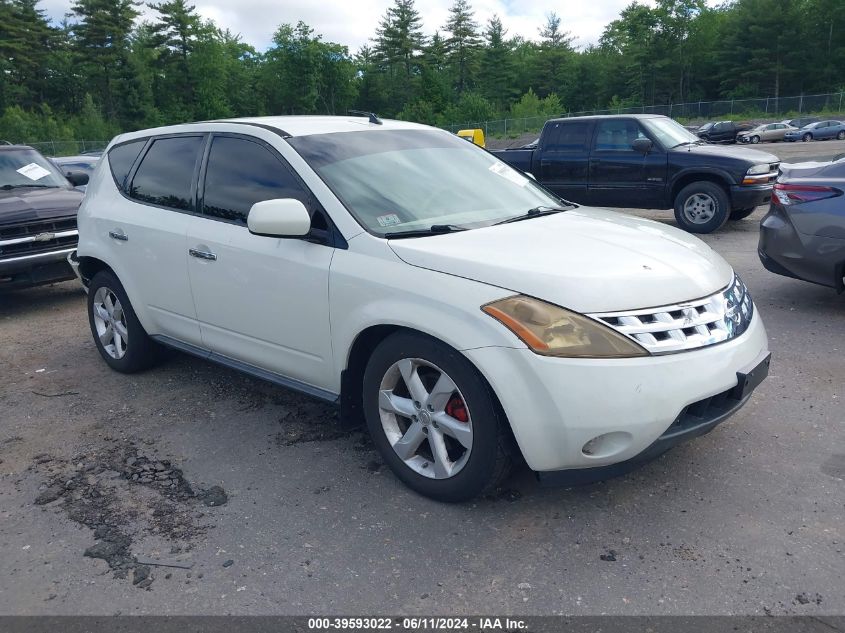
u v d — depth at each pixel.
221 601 2.76
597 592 2.72
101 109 84.62
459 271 3.12
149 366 5.30
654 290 3.01
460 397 3.13
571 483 2.99
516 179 4.51
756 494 3.33
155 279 4.64
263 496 3.52
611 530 3.11
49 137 67.38
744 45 74.94
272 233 3.49
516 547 3.02
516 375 2.88
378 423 3.50
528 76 100.69
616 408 2.82
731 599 2.64
